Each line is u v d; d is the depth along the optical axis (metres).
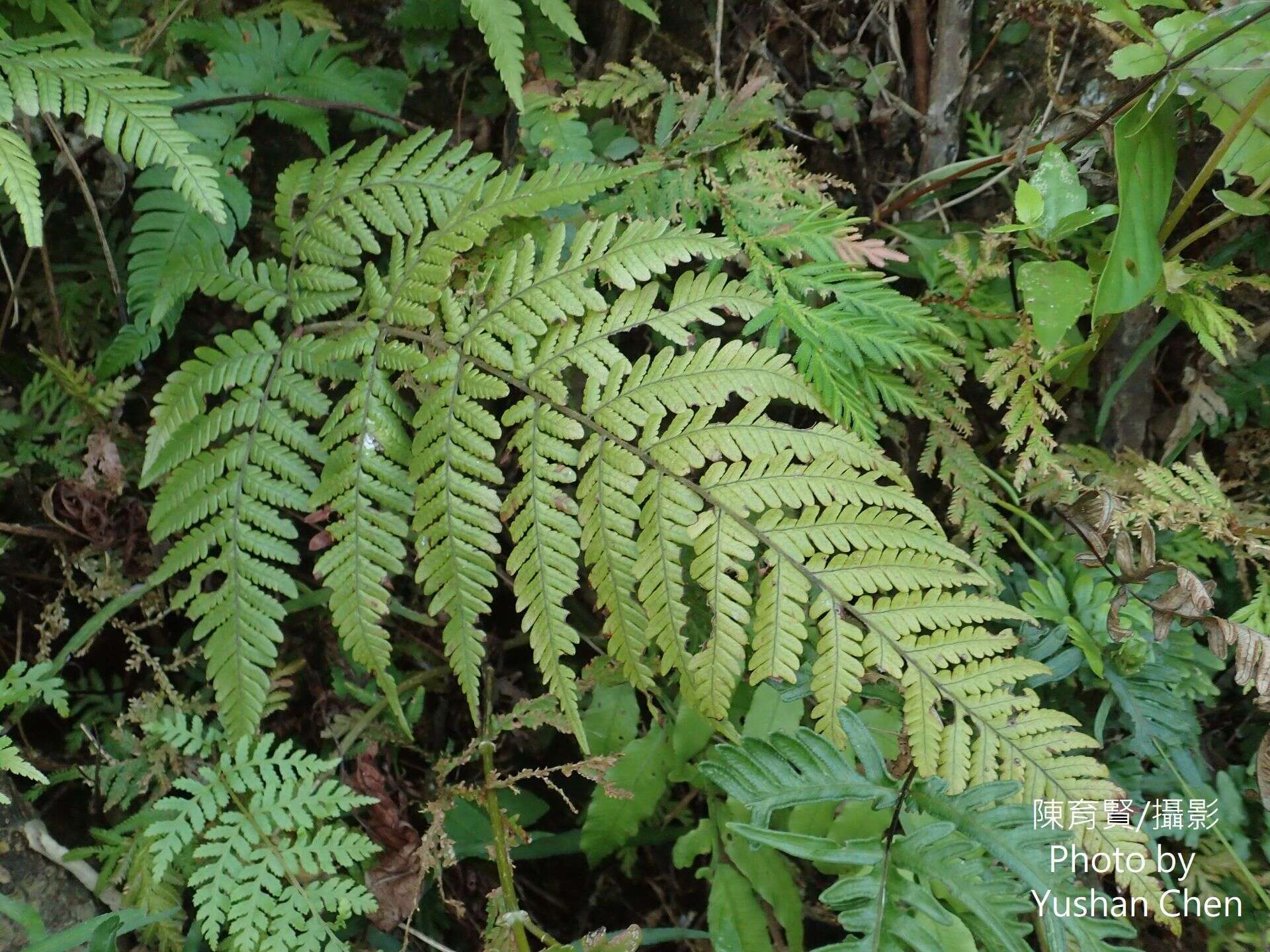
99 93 0.59
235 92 0.68
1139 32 0.63
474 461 0.59
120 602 0.68
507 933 0.61
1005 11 0.71
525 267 0.61
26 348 0.73
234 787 0.62
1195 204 0.71
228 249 0.74
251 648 0.60
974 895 0.55
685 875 0.73
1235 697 0.72
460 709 0.74
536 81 0.71
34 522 0.72
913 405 0.66
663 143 0.69
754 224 0.66
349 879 0.61
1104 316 0.67
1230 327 0.67
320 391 0.62
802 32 0.74
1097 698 0.68
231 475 0.61
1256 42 0.60
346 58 0.72
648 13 0.69
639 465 0.57
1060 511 0.68
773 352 0.58
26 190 0.58
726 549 0.56
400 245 0.63
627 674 0.57
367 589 0.60
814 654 0.63
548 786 0.74
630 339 0.74
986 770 0.56
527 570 0.58
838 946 0.54
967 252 0.69
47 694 0.64
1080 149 0.70
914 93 0.75
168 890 0.63
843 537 0.56
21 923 0.61
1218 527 0.66
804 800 0.57
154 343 0.67
